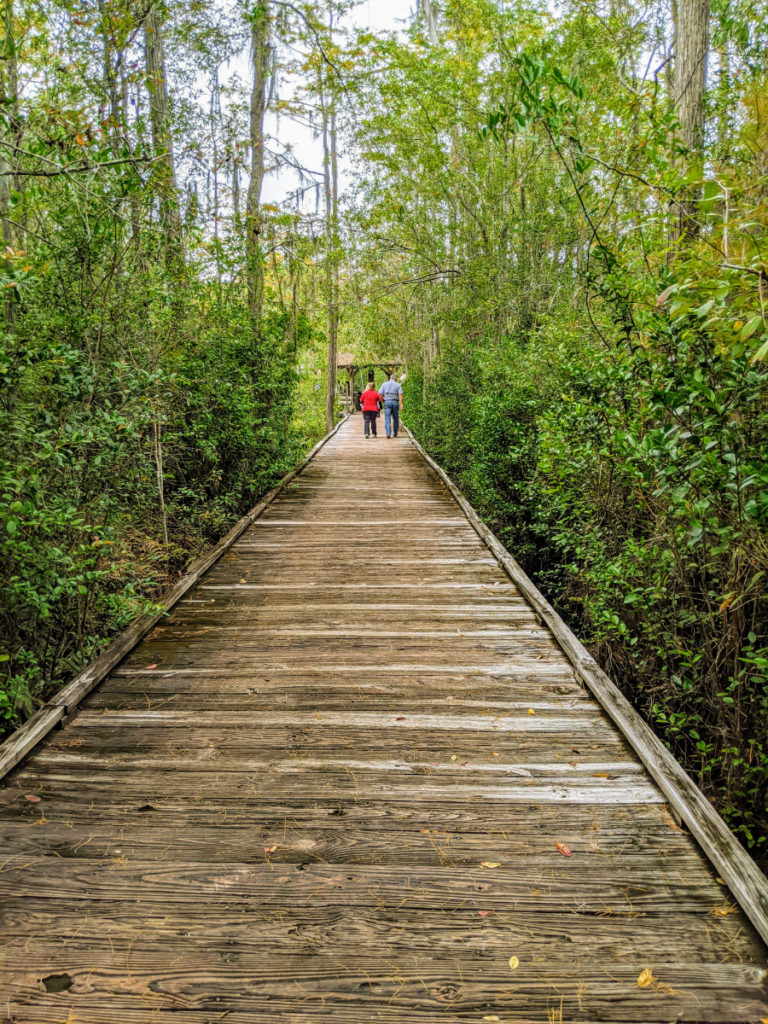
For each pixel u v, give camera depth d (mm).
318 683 3756
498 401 8750
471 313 14258
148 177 5699
